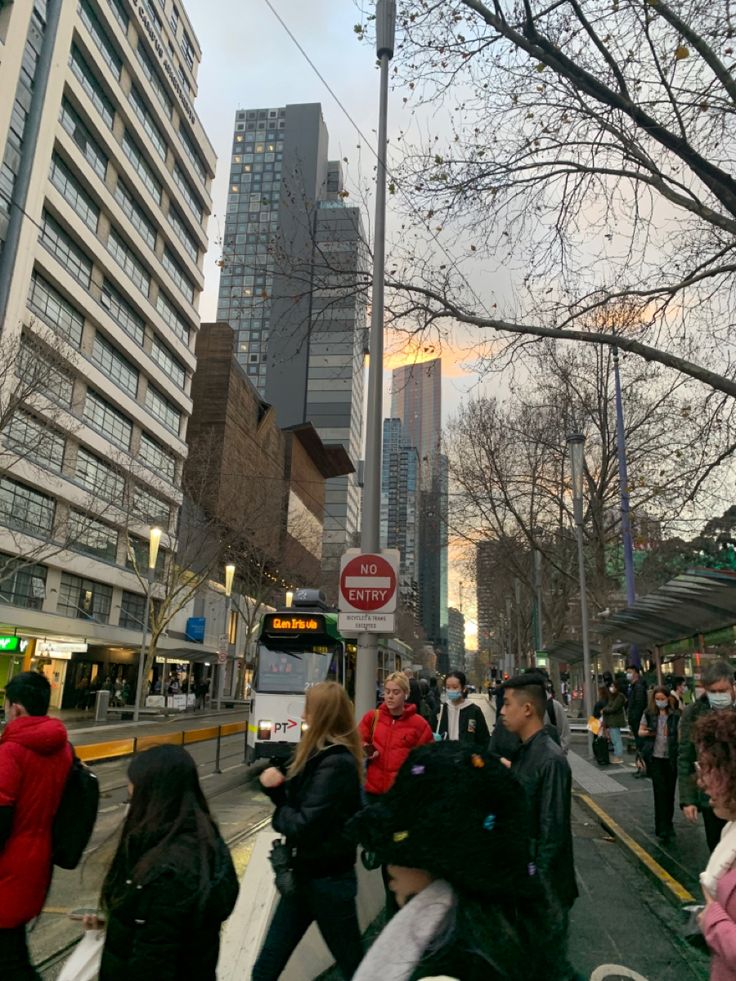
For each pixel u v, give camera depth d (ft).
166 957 6.87
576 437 67.46
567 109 29.17
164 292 172.14
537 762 10.81
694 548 65.51
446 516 119.65
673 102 25.70
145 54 159.63
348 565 28.45
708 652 45.68
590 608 95.25
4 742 10.38
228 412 184.34
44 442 97.71
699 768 7.76
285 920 10.86
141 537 149.59
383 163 34.68
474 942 4.46
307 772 10.80
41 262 117.08
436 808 4.73
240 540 162.81
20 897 9.97
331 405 304.71
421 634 347.36
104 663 144.25
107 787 39.50
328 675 46.55
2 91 106.63
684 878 20.22
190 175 182.91
